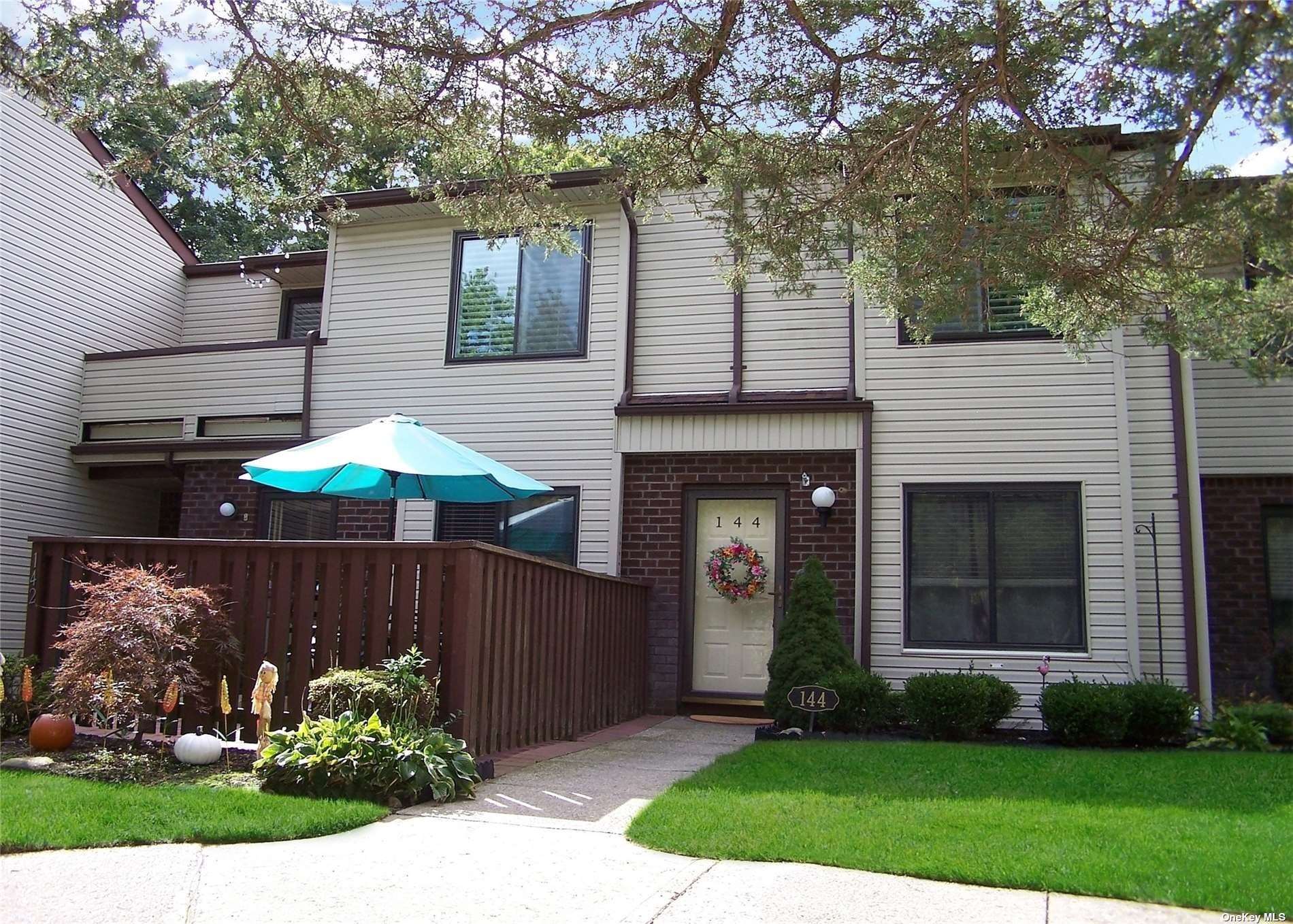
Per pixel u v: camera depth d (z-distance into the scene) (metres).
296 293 15.11
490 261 12.26
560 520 11.47
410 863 4.62
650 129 7.00
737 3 6.02
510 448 11.74
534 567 7.93
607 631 9.70
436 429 12.06
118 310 14.31
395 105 6.89
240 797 5.68
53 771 6.39
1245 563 10.99
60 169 13.41
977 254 6.52
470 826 5.35
